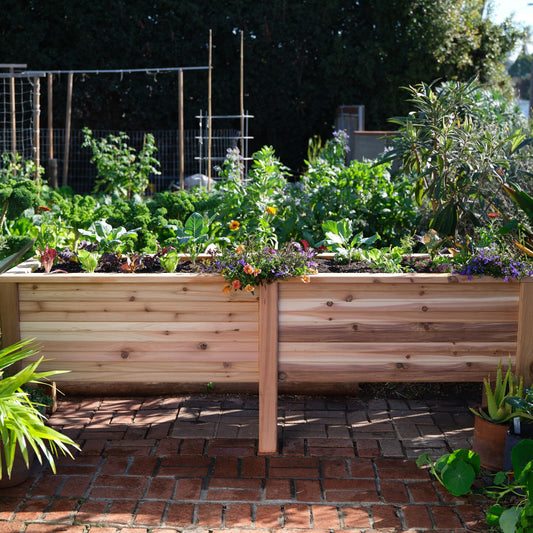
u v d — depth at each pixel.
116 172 9.13
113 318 3.17
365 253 3.87
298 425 3.51
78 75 13.49
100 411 3.66
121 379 3.21
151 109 14.12
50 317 3.17
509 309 3.20
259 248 3.27
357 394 3.89
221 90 14.21
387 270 3.51
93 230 4.19
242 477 2.96
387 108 14.59
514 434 2.87
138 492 2.83
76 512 2.68
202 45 13.88
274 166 5.21
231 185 5.30
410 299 3.16
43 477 2.95
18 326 3.17
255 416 3.62
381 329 3.18
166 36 13.80
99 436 3.35
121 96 13.85
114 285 3.14
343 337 3.18
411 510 2.71
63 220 5.22
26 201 4.99
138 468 3.03
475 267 3.14
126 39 13.48
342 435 3.38
